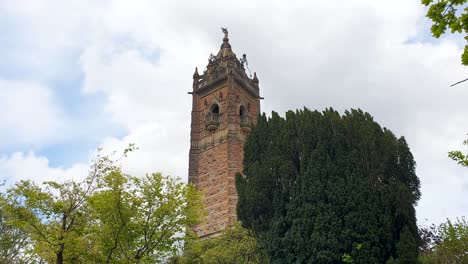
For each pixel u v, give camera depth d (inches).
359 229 1105.4
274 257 1187.3
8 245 1079.0
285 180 1285.7
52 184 925.8
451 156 618.2
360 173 1199.6
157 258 1079.0
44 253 911.0
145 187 1037.8
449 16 345.4
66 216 909.2
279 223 1205.1
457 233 1204.5
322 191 1179.9
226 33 2842.0
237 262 1471.5
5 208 898.1
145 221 1023.0
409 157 1259.8
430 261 1179.3
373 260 1062.4
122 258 989.8
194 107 2573.8
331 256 1080.8
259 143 1444.4
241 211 1333.7
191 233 1101.7
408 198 1134.4
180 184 1077.8
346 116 1322.6
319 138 1275.8
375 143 1259.2
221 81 2524.6
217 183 2229.3
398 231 1132.5
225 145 2313.0
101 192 963.3
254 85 2748.5
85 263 944.3
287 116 1424.7
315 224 1131.9
